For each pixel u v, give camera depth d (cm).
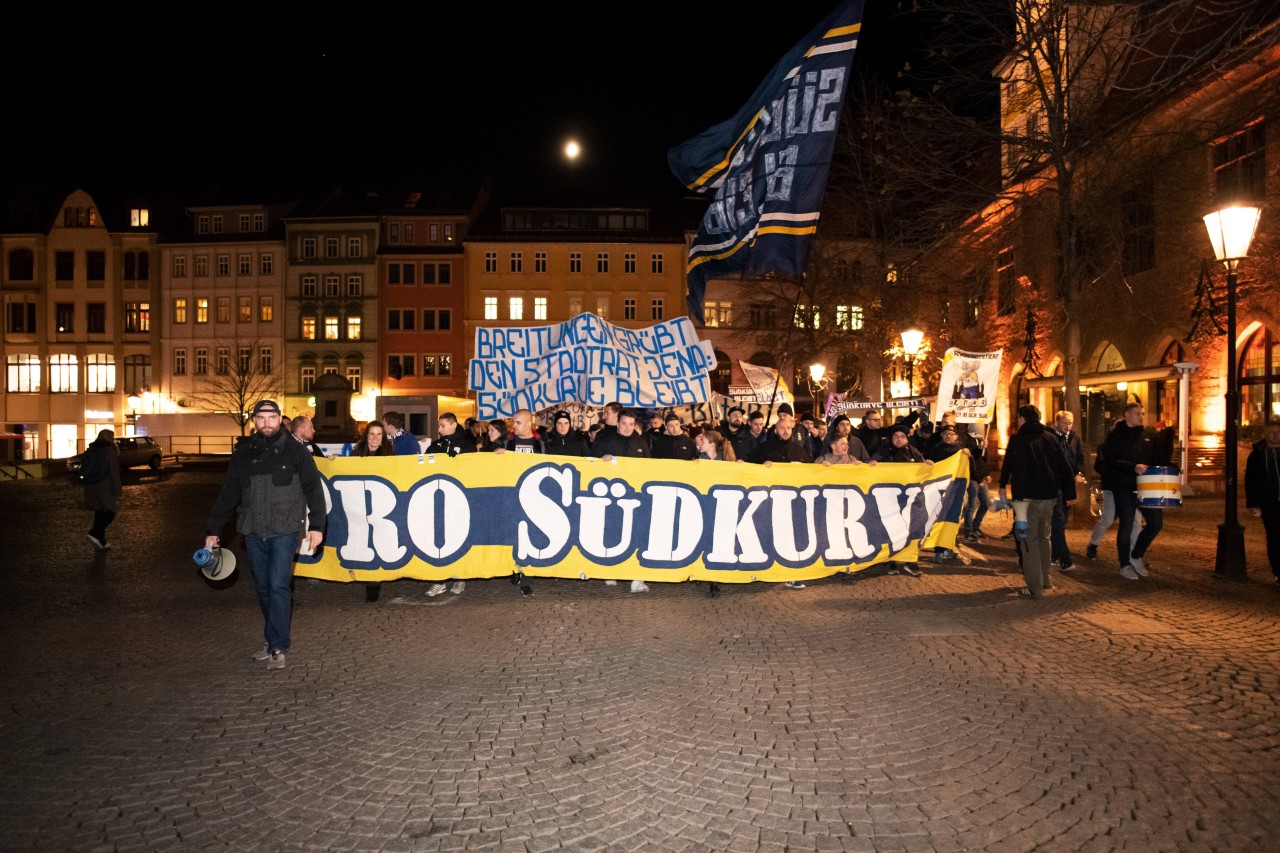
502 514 768
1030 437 750
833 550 828
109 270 5259
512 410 1122
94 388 5278
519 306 5103
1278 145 1595
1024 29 1210
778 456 887
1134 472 831
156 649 592
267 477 544
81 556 1055
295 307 5144
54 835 328
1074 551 999
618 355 1114
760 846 318
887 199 1551
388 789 366
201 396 5203
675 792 362
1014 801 352
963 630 629
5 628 658
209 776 379
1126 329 2072
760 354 4891
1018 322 2539
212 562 589
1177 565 908
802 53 831
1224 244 853
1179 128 1655
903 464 869
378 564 758
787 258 839
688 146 956
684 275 5078
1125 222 1573
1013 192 1402
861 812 344
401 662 554
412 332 5119
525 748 409
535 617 684
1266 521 805
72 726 441
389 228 5175
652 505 783
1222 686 494
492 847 319
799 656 562
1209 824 332
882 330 2117
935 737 420
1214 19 1103
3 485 2597
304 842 322
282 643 546
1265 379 1702
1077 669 529
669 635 621
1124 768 383
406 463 762
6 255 5272
